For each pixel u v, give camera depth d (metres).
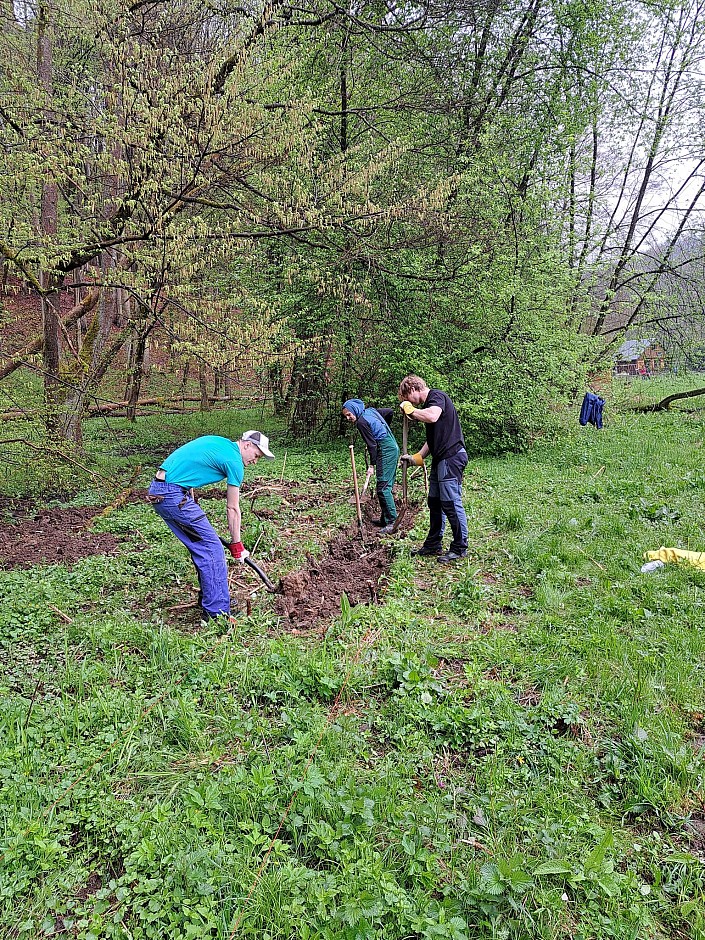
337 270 12.00
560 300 13.24
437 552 6.62
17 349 11.53
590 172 18.95
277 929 2.44
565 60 14.71
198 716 3.73
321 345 12.89
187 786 3.19
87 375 10.76
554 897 2.62
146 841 2.79
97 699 3.87
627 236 20.14
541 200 13.35
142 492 9.92
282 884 2.60
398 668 4.17
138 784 3.27
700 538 6.55
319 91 12.55
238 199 9.62
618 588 5.44
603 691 4.06
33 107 7.75
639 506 7.61
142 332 9.79
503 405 12.27
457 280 12.23
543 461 11.45
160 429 15.94
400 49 11.57
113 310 13.48
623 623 4.95
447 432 6.27
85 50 9.70
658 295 17.34
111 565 6.25
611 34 14.84
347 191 9.42
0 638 4.78
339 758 3.40
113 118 7.48
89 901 2.61
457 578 5.99
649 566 5.87
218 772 3.31
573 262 15.88
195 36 9.59
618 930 2.52
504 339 12.50
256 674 4.14
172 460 4.94
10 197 8.47
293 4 10.06
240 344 9.24
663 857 2.88
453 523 6.35
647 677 4.13
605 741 3.58
